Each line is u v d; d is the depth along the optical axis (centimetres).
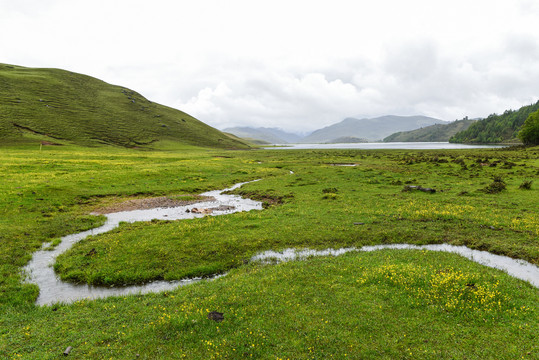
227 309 1555
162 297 1755
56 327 1424
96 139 14975
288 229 2978
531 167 6438
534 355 1141
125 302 1694
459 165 7488
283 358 1173
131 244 2602
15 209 3450
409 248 2517
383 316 1455
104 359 1192
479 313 1458
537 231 2584
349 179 5947
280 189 5219
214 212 3897
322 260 2250
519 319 1398
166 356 1208
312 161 10450
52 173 5750
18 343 1300
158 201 4516
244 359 1175
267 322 1425
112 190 4931
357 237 2780
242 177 6944
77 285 1983
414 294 1662
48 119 15025
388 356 1177
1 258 2266
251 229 3019
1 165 6272
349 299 1633
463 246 2527
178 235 2827
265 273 2041
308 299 1648
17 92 16775
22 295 1780
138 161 9306
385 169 7206
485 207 3434
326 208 3747
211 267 2216
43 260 2339
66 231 3005
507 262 2172
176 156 11675
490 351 1188
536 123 14075
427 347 1224
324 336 1301
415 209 3538
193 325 1415
